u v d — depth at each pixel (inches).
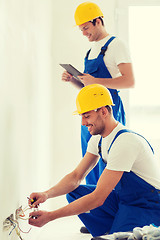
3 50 81.5
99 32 122.7
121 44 121.0
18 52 97.3
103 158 101.8
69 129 170.7
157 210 95.7
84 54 169.9
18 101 97.4
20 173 100.4
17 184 96.7
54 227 142.8
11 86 89.4
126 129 96.2
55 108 170.4
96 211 103.7
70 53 169.9
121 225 94.7
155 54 173.3
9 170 88.0
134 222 94.4
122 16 171.0
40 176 135.4
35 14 124.5
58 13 169.9
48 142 157.5
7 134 85.8
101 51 122.0
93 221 104.6
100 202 91.1
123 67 120.0
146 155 95.0
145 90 174.2
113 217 104.3
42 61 140.1
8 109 86.5
